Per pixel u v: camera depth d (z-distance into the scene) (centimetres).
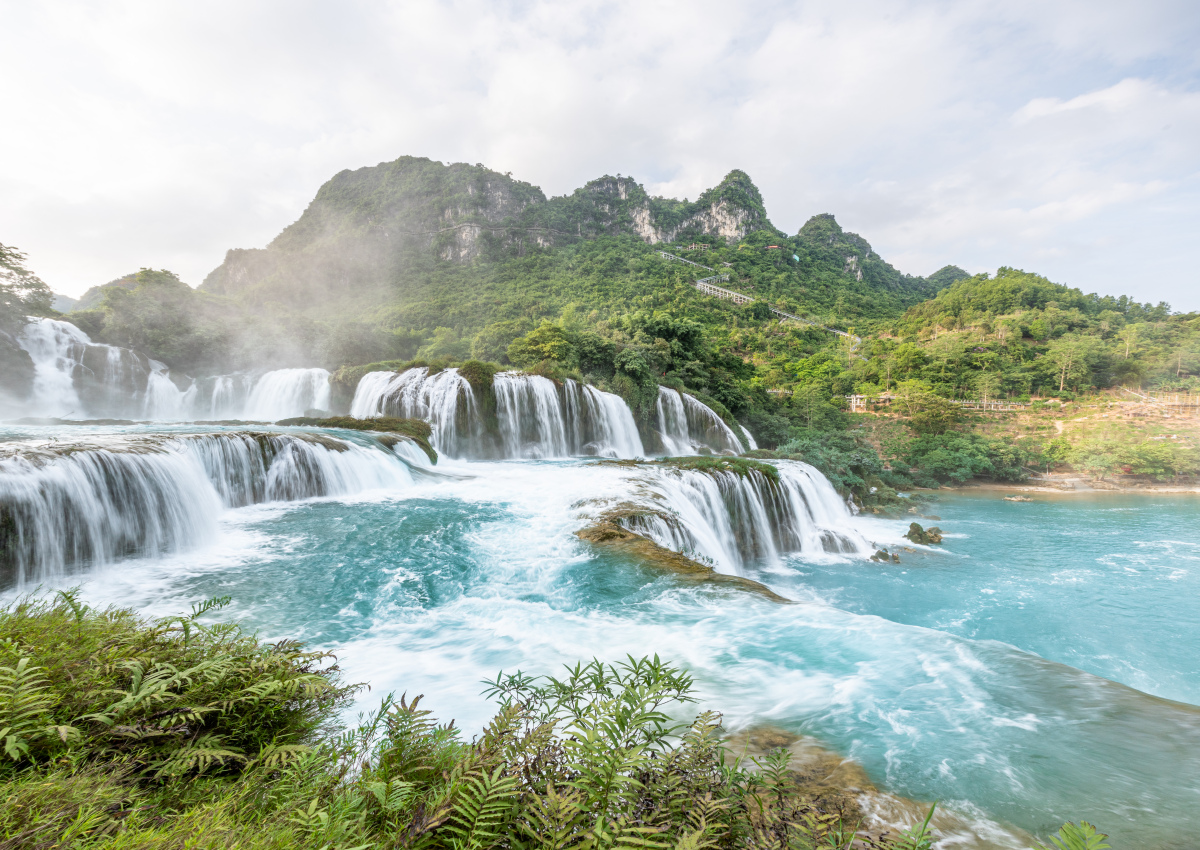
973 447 4434
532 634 660
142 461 1049
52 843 184
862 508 2775
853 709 451
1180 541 2159
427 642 646
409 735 298
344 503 1385
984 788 340
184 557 979
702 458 2183
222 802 218
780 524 1911
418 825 204
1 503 827
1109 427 5238
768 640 620
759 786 264
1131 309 12088
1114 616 1296
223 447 1302
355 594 817
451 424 2747
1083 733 408
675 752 260
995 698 468
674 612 729
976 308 12275
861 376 8300
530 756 263
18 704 242
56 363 3516
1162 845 287
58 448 947
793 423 5403
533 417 3002
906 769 361
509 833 201
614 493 1438
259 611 751
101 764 242
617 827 192
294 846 192
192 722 297
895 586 1516
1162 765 366
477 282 15238
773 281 16300
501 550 1017
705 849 205
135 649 353
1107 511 3006
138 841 182
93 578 871
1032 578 1602
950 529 2428
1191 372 7850
